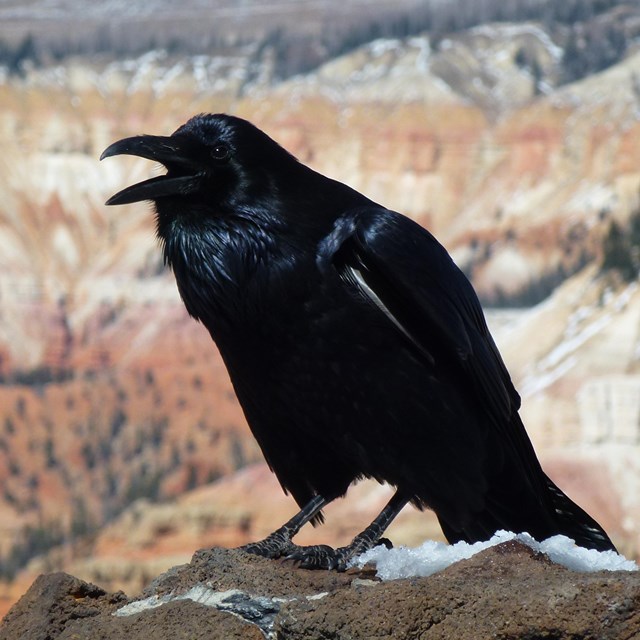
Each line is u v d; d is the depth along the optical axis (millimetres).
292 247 4770
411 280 4727
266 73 187750
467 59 173000
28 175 167625
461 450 4820
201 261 4848
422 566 4070
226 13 198750
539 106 149500
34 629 4051
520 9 184750
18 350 139375
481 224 138375
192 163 4859
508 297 126500
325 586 4121
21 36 194375
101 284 147125
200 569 4230
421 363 4797
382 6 186125
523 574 3566
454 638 3381
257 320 4789
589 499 58781
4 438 123000
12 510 111500
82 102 182375
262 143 4934
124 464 118000
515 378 70375
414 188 148125
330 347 4750
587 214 129500
